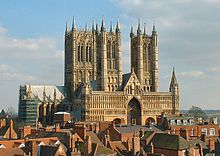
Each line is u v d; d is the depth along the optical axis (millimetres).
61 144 106375
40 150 100938
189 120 183125
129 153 112188
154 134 131125
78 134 129375
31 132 152625
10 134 150250
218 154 113750
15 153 98375
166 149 119562
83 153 104938
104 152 104875
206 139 142250
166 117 175250
